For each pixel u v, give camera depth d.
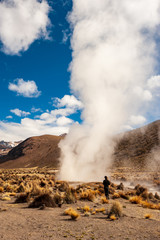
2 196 15.52
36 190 15.84
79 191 19.28
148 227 7.16
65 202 12.86
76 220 8.02
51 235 5.91
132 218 8.75
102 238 5.76
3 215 8.61
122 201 15.10
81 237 5.80
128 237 5.88
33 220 7.84
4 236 5.69
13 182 31.19
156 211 11.53
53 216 8.70
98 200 14.69
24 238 5.59
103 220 8.20
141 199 15.16
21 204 12.04
